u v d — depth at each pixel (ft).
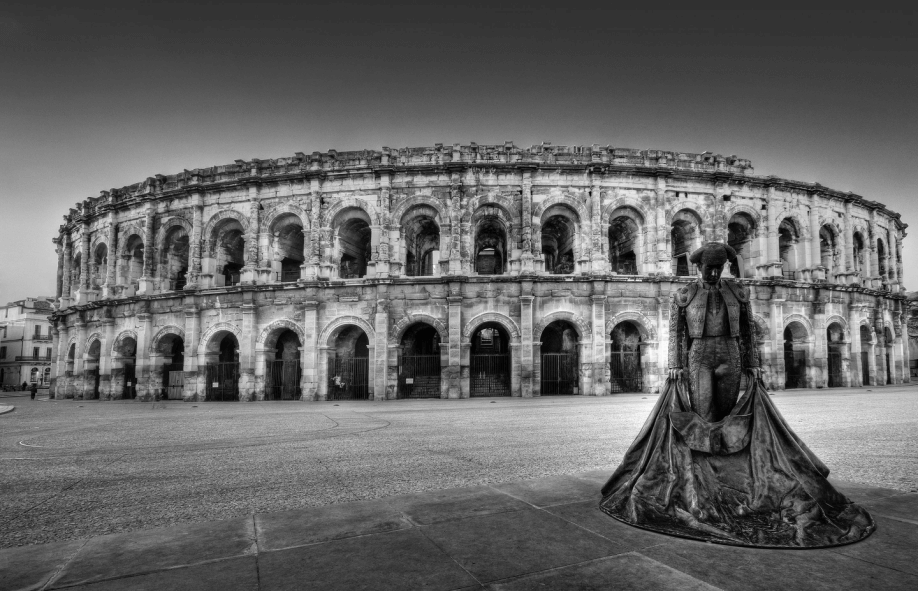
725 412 26.37
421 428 68.64
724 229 140.36
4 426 83.30
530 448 49.67
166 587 17.19
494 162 133.18
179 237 152.76
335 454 49.65
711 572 17.53
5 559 20.31
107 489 37.24
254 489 35.78
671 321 28.45
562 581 17.04
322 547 20.97
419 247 162.09
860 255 169.99
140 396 143.13
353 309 131.54
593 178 134.92
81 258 173.88
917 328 241.55
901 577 16.85
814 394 121.70
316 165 139.23
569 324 136.77
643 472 25.03
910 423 65.62
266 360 134.41
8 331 332.60
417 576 17.75
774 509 21.71
